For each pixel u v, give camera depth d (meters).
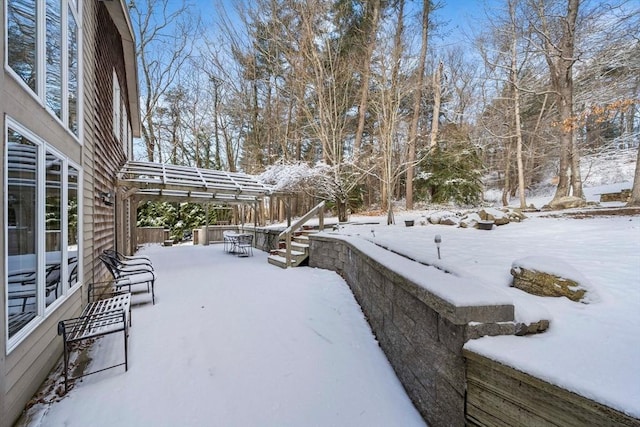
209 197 11.04
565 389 1.19
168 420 2.03
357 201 14.53
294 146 14.46
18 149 2.20
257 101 15.65
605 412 1.08
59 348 2.83
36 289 2.38
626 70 9.40
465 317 1.63
